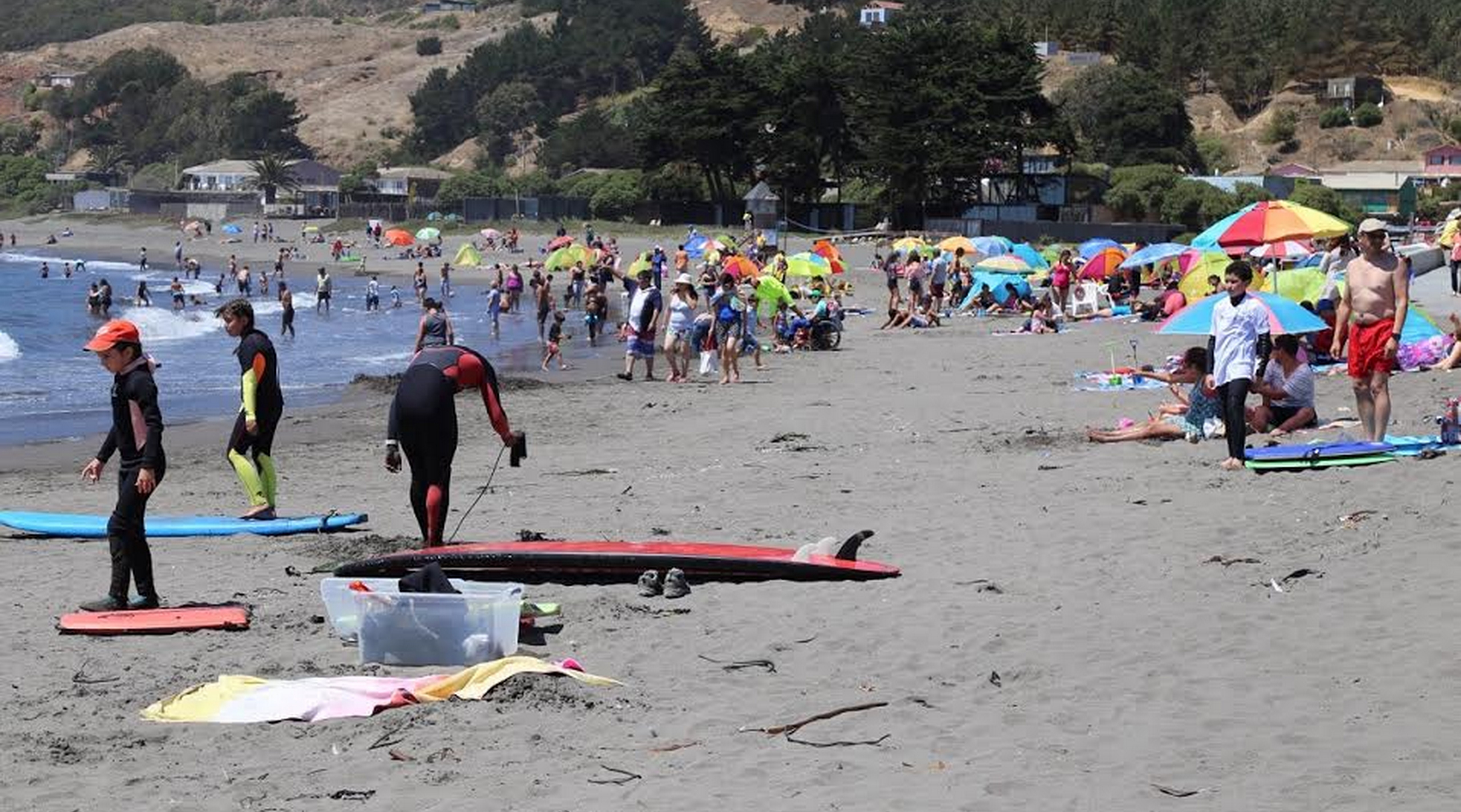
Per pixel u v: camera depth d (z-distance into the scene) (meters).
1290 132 188.88
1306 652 10.12
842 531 15.29
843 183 135.25
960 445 21.19
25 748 8.95
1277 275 30.64
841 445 22.09
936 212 117.81
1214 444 19.16
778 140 123.62
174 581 13.78
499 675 10.05
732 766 8.39
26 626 12.05
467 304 77.75
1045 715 9.13
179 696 9.81
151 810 7.92
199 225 166.62
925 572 13.12
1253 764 8.09
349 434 27.27
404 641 10.73
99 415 31.25
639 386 33.53
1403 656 9.84
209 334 56.38
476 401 30.77
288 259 131.12
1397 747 8.19
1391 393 22.69
